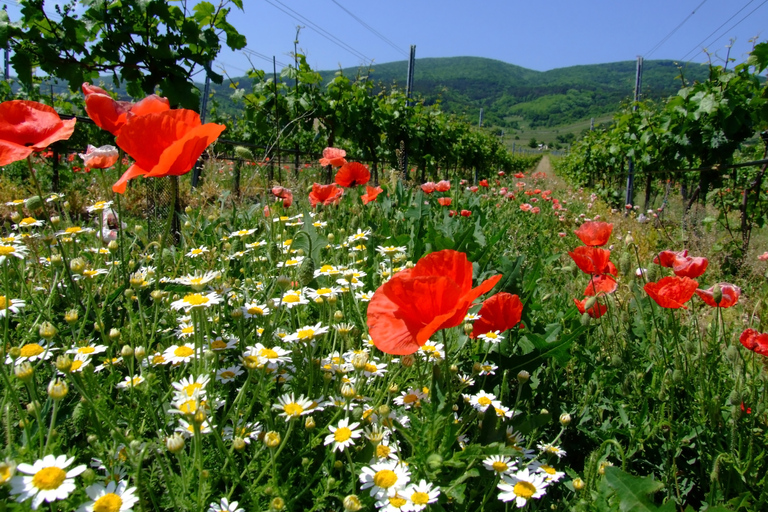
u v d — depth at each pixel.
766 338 1.77
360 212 3.84
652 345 2.22
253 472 1.30
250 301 2.04
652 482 1.31
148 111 1.81
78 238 2.62
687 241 6.30
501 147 33.44
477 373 1.89
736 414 1.63
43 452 1.04
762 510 1.52
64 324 1.84
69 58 5.23
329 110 9.55
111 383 1.48
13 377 1.29
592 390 2.25
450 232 3.96
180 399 1.12
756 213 6.98
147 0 4.91
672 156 8.79
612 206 14.44
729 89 7.46
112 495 0.99
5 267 1.41
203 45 5.39
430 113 16.38
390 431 1.47
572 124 164.25
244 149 2.50
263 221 2.88
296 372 1.60
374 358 1.79
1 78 8.22
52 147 4.96
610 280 2.30
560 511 1.54
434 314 1.25
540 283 3.71
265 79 9.14
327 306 2.09
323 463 1.29
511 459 1.37
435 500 1.15
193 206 4.82
